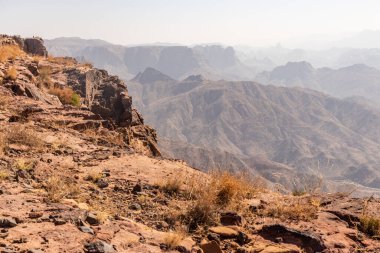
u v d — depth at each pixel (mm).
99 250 5578
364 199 10500
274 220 8531
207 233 7473
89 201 8367
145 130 32406
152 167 12328
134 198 9125
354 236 7984
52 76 36719
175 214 8148
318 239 7262
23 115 18203
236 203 9250
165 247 6262
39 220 6453
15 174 9352
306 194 10594
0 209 6781
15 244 5465
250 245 7145
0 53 34500
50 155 12234
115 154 13570
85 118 20344
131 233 6613
